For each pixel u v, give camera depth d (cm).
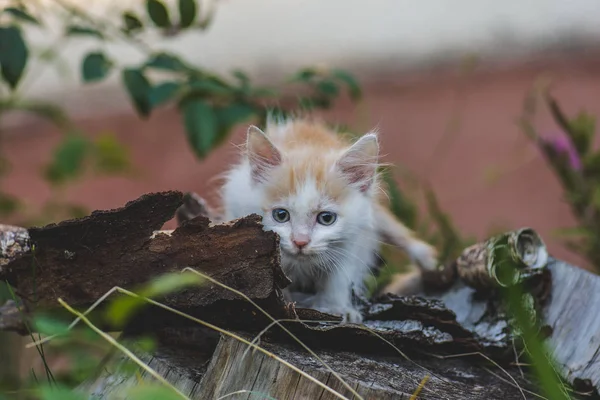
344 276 130
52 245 119
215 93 147
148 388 110
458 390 119
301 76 150
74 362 128
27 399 133
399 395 115
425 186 166
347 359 119
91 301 119
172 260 118
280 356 117
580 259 172
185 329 123
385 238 136
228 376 117
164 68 145
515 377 122
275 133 139
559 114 150
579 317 125
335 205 131
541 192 194
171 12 151
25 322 122
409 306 123
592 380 122
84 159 167
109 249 119
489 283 126
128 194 195
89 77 143
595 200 142
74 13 148
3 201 155
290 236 130
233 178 134
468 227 180
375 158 132
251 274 117
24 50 139
